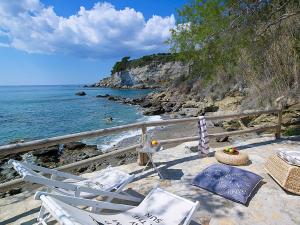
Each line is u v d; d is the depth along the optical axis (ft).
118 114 86.94
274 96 35.63
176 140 17.19
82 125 68.18
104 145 43.75
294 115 31.86
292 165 12.53
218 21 21.80
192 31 22.86
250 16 21.95
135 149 15.51
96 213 8.56
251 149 19.43
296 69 31.73
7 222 10.00
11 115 88.17
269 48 26.21
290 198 11.81
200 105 77.82
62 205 6.93
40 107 114.83
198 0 21.79
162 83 262.26
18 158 35.58
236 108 53.93
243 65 30.27
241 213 10.56
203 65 23.59
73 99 162.09
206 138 17.44
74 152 38.86
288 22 26.96
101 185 10.62
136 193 12.34
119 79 311.68
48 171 10.12
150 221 8.14
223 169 13.66
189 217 8.21
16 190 20.18
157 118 75.25
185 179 13.92
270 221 10.05
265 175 14.38
